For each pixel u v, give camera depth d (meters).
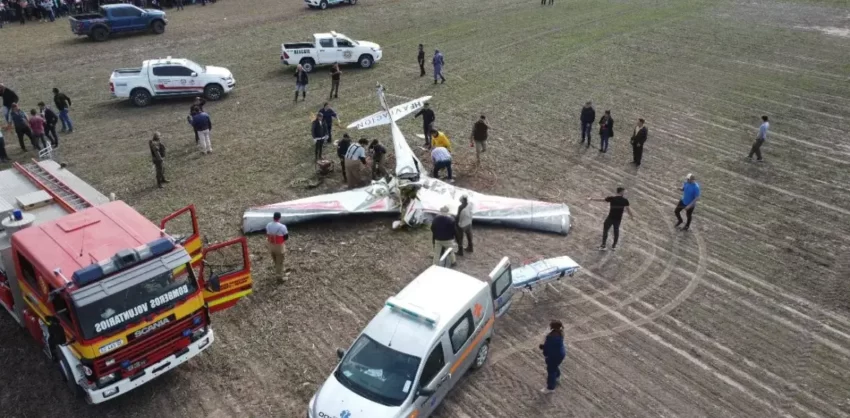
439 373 9.83
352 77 28.14
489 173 18.67
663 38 33.91
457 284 11.01
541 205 16.09
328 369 11.23
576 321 12.43
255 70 29.06
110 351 9.57
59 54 31.25
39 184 13.27
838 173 18.61
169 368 10.38
